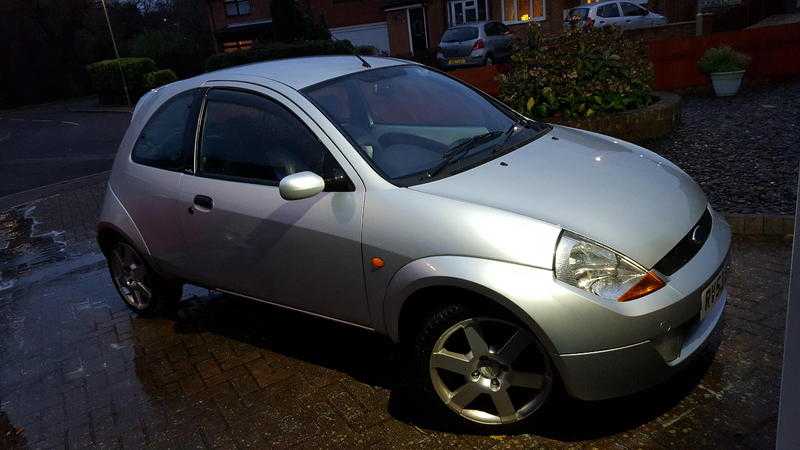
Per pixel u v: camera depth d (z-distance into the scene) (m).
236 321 4.54
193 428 3.34
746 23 20.83
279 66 4.01
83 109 30.78
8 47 42.91
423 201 2.91
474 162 3.23
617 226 2.70
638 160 3.38
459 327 2.81
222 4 35.47
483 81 12.41
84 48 43.94
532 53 8.29
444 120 3.70
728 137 7.30
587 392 2.60
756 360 3.16
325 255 3.20
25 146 19.34
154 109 4.36
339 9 32.12
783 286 3.82
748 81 11.20
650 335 2.53
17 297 5.78
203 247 3.85
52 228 8.02
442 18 29.95
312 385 3.55
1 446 3.47
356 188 3.11
